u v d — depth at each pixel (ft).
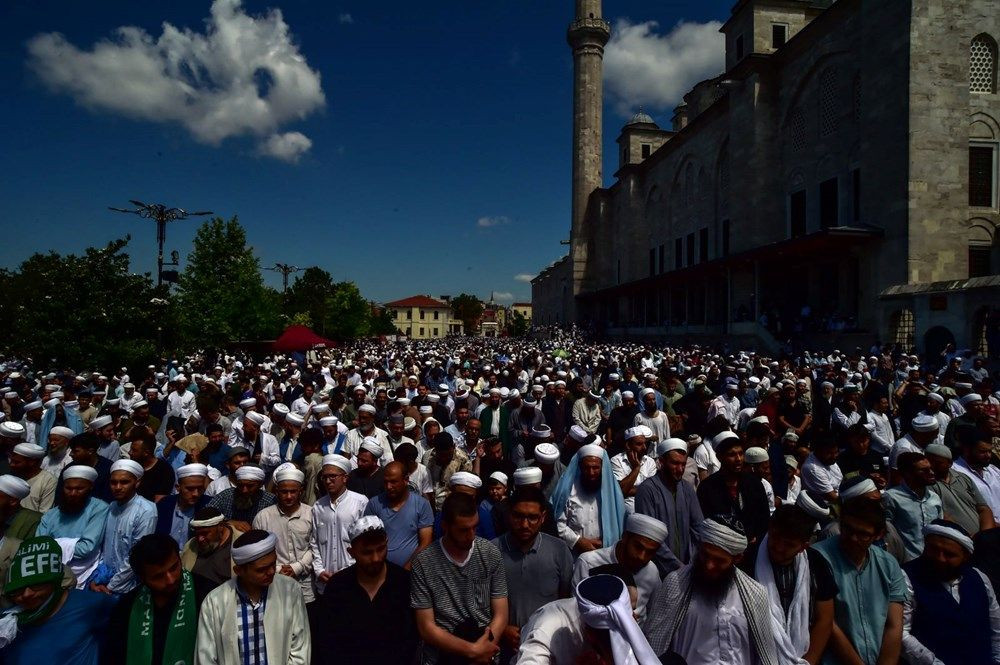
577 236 253.24
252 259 123.85
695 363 75.56
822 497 21.47
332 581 14.02
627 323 216.33
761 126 134.51
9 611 12.18
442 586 13.71
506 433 35.81
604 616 9.99
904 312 87.20
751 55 132.77
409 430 32.09
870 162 97.96
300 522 18.89
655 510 18.43
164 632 12.56
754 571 13.84
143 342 65.26
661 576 15.75
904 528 18.31
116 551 17.87
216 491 22.52
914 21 90.07
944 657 13.32
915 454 18.56
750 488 19.29
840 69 114.21
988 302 73.05
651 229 216.54
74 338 62.08
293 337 94.17
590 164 251.60
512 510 15.02
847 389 35.12
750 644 11.93
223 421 33.12
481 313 566.36
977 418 27.32
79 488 17.56
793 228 128.98
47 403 37.27
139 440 22.58
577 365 72.79
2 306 90.12
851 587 13.47
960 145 90.17
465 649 13.05
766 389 42.88
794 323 115.44
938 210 89.66
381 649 13.42
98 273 65.05
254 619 12.75
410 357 90.12
